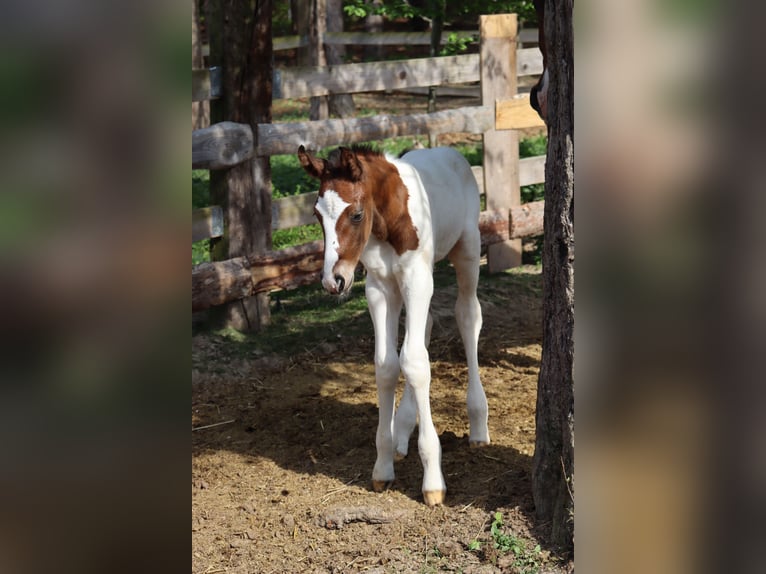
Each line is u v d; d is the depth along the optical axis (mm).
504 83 7578
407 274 3775
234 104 6141
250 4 6016
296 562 3473
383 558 3402
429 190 3924
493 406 5074
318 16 13125
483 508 3693
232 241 6254
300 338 6352
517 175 7746
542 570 3152
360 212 3428
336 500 3998
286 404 5324
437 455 3857
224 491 4168
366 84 7047
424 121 7148
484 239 7410
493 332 6562
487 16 7410
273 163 10031
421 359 3791
